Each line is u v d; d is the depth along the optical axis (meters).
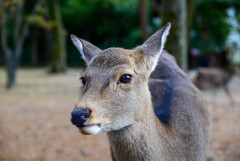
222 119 7.39
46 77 17.66
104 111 2.45
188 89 3.58
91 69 2.62
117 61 2.60
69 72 20.45
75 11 27.02
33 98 10.83
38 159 5.37
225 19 21.38
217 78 10.03
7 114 8.42
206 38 22.42
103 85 2.51
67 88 13.07
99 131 2.46
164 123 3.06
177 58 6.65
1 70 24.67
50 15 19.42
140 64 2.72
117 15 26.64
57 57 19.67
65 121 7.64
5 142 6.18
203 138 3.40
